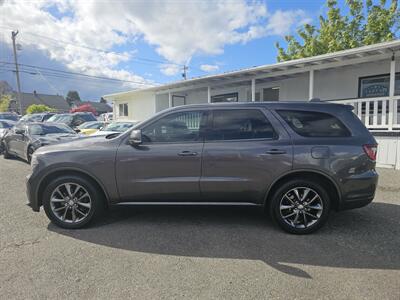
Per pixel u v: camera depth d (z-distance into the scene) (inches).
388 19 629.0
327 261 123.0
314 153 147.2
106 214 179.3
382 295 99.3
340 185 147.6
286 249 134.0
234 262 122.2
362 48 339.6
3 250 131.5
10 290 101.4
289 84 529.0
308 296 98.9
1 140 489.7
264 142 150.8
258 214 180.2
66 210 157.3
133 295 99.5
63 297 97.8
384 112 346.0
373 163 150.5
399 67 403.9
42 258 124.3
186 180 151.9
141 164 152.4
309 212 151.9
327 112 154.3
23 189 242.7
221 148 150.9
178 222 166.7
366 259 124.6
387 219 172.9
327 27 690.8
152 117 159.0
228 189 151.8
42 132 378.3
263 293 100.7
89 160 153.1
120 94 777.6
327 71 478.3
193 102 709.9
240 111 156.8
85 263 120.5
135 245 137.6
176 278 110.0
